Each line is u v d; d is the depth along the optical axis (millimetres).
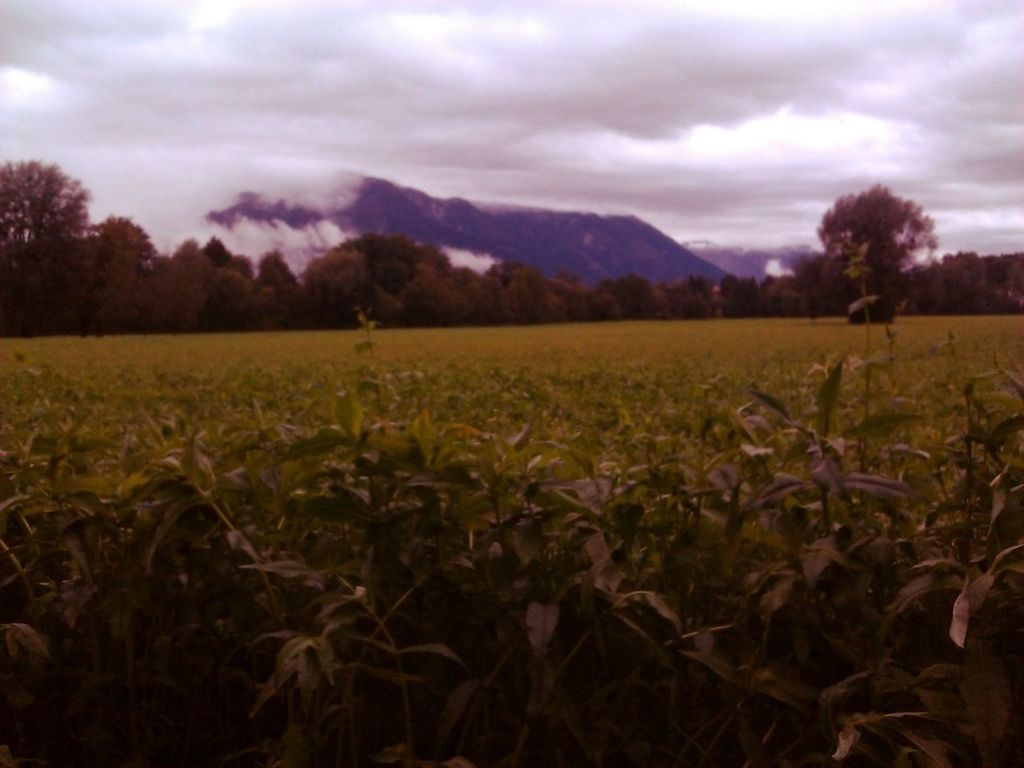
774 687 2543
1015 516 2564
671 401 11195
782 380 16281
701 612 2932
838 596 2688
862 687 2568
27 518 3354
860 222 84438
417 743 2891
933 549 3021
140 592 2936
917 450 3480
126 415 11094
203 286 99938
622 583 2938
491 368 22344
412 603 2875
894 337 3617
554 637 2664
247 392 14266
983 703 2268
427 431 2795
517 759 2635
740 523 2623
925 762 2320
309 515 2848
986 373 3201
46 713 3195
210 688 3191
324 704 2693
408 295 111812
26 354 5156
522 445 2783
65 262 88125
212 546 2986
